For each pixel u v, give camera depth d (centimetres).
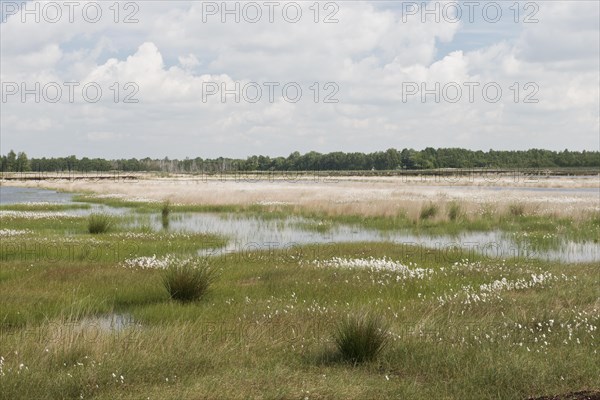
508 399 634
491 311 1047
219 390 643
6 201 4797
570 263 1678
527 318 982
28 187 8125
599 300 1127
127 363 721
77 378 670
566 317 988
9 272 1452
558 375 700
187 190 5472
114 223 2725
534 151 16300
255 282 1393
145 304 1183
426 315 1022
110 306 1161
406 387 665
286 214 3341
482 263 1650
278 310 1055
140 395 630
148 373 702
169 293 1212
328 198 4191
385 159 16388
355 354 780
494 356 768
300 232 2575
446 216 2947
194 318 1043
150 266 1560
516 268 1562
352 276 1434
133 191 5656
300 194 4659
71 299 1171
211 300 1199
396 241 2267
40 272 1462
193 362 743
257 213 3431
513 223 2753
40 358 746
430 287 1322
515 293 1228
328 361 782
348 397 635
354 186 6694
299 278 1412
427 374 721
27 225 2709
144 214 3478
